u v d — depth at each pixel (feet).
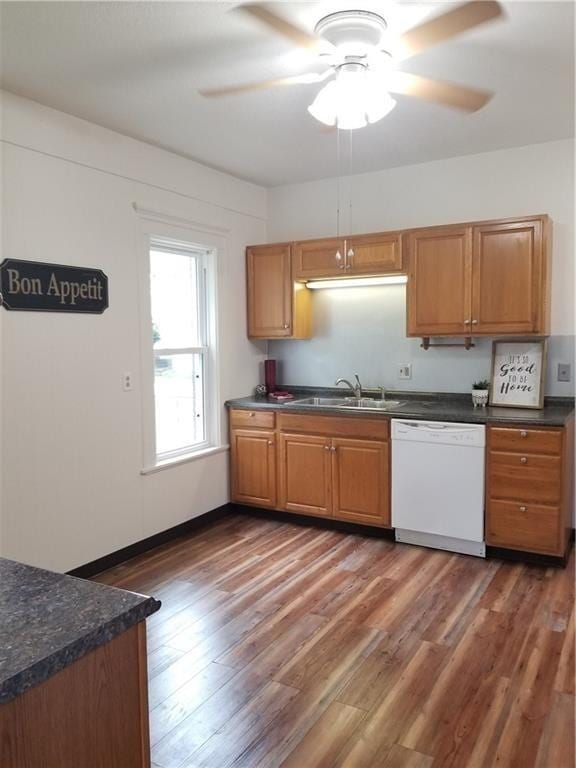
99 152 10.71
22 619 3.51
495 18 7.06
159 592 10.11
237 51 7.88
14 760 3.05
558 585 10.12
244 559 11.57
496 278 11.73
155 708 6.96
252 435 14.02
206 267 13.89
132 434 11.60
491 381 12.60
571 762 6.02
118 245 11.18
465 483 11.35
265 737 6.46
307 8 6.84
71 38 7.49
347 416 12.60
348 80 7.09
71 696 3.37
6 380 9.21
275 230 15.64
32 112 9.50
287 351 15.67
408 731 6.52
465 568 10.94
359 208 14.37
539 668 7.65
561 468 10.48
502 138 11.76
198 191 13.20
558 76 8.77
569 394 12.19
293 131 11.09
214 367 14.06
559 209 12.11
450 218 13.25
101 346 10.85
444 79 8.82
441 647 8.21
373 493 12.47
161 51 7.87
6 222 9.17
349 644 8.33
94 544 10.86
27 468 9.59
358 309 14.58
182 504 13.00
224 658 8.02
